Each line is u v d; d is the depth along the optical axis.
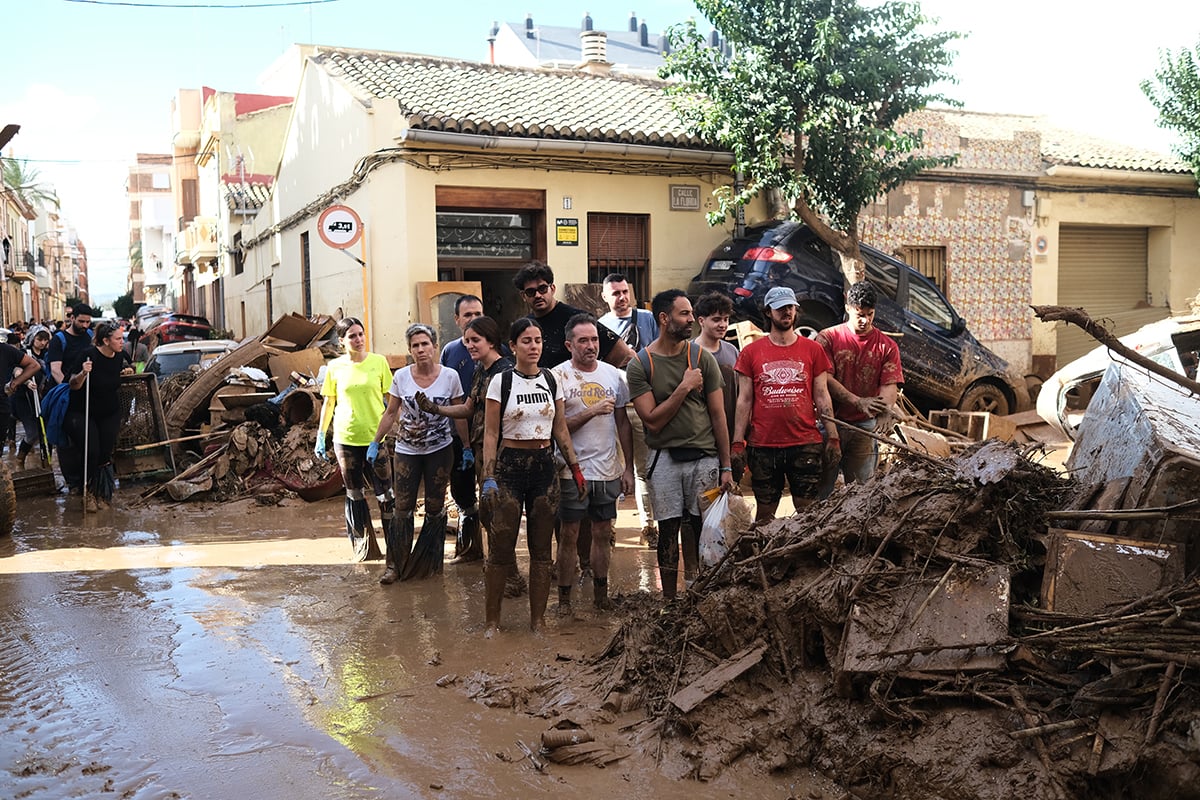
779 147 14.67
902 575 4.39
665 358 6.28
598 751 4.35
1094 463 5.08
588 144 15.02
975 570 4.23
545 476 6.04
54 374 11.69
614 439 6.51
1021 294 18.47
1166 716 3.57
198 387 13.03
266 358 13.56
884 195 17.16
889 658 4.07
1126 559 4.09
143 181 84.50
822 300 14.26
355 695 5.13
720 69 15.05
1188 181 19.45
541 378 6.04
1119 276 20.02
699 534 6.49
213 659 5.70
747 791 4.05
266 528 9.63
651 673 4.92
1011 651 3.93
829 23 13.89
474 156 14.71
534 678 5.28
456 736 4.61
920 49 14.52
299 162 19.77
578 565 7.40
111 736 4.66
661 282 16.17
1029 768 3.58
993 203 18.11
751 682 4.54
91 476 10.67
